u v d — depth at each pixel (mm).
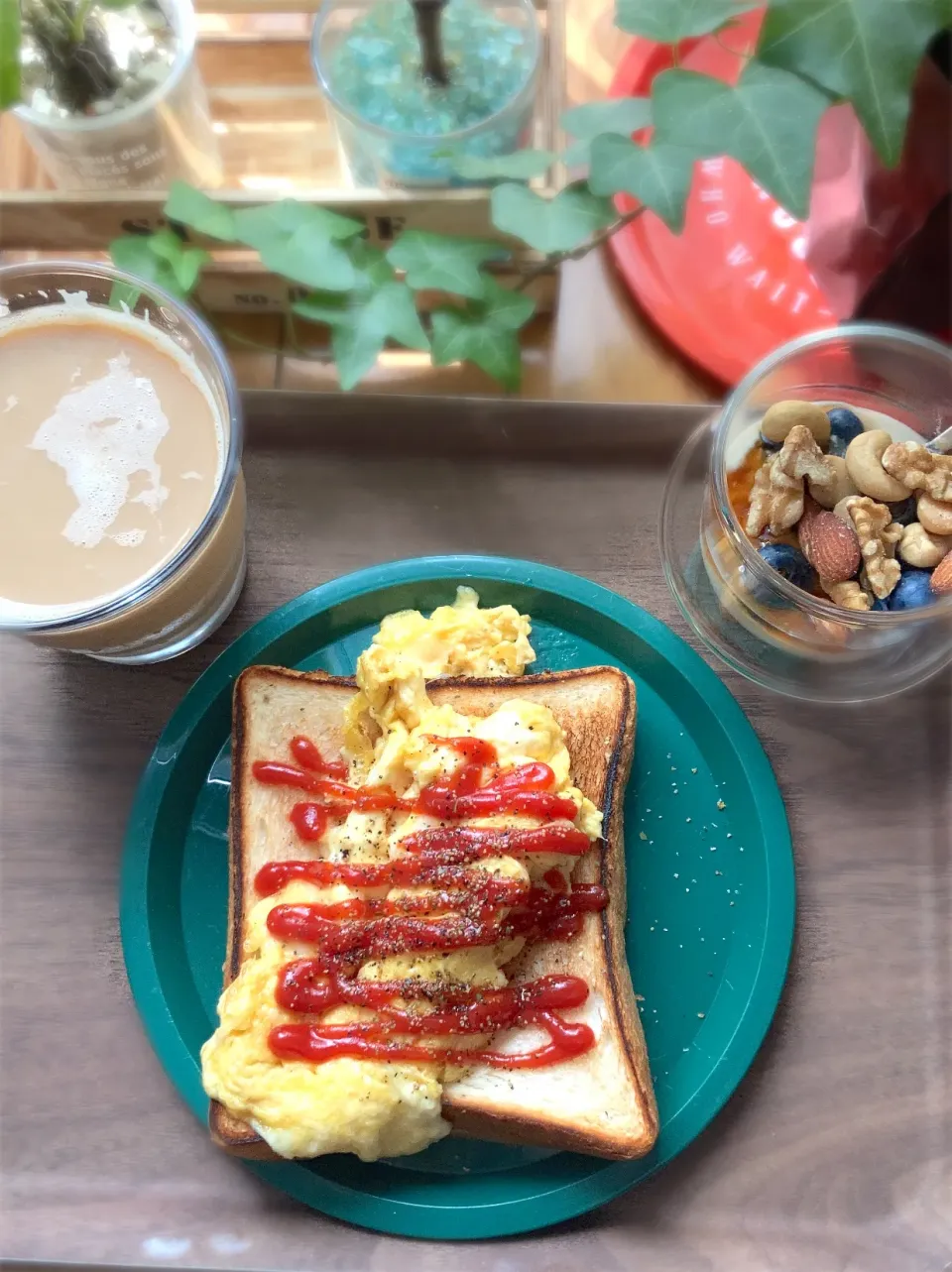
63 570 292
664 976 314
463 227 339
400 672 298
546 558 349
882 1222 296
